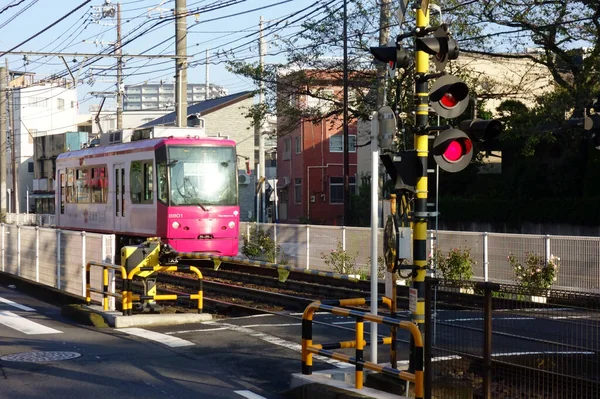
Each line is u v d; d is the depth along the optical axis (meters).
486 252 17.95
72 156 29.27
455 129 7.73
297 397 8.15
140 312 13.93
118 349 10.73
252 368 9.61
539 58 28.11
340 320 13.51
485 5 23.42
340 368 8.93
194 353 10.50
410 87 22.44
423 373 7.07
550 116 23.30
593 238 15.87
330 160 47.47
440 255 18.08
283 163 51.72
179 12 26.42
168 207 22.11
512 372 6.97
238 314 15.70
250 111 31.92
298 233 23.88
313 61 30.02
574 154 27.17
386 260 8.35
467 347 7.27
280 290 19.39
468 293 7.29
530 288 6.90
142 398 8.16
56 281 17.30
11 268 21.56
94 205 26.89
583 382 6.44
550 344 6.71
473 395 7.21
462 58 31.53
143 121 80.88
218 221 22.62
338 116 33.19
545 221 26.28
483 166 31.73
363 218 34.34
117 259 25.33
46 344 11.12
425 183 7.92
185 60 26.92
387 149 8.09
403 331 12.28
